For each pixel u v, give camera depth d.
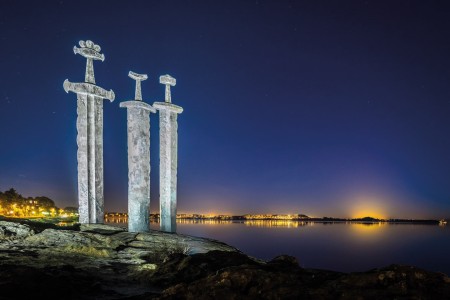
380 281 5.57
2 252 11.42
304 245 67.88
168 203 21.08
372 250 61.41
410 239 85.06
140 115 19.89
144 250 13.99
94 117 19.61
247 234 91.69
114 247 14.03
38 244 13.27
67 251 12.61
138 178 19.41
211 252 9.99
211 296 5.66
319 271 7.05
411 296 5.11
